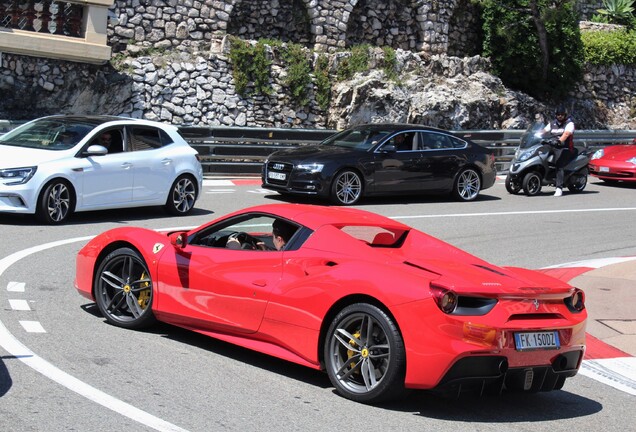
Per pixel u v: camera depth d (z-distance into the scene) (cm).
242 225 743
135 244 770
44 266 1016
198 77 2395
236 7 2616
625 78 3312
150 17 2427
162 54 2412
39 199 1276
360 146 1773
